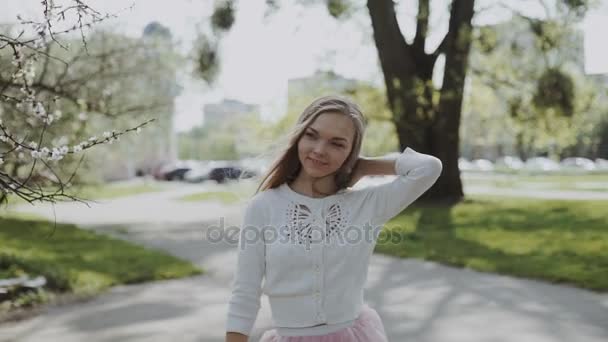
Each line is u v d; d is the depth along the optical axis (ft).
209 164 159.43
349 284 7.18
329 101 7.30
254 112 83.46
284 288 7.11
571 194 82.23
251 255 7.22
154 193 110.93
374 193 7.41
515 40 58.44
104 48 44.83
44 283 24.81
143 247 39.88
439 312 21.93
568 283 26.11
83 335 19.42
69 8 9.80
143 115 47.24
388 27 58.23
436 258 33.24
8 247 37.29
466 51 57.16
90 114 37.96
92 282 27.30
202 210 73.51
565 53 56.85
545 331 19.17
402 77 59.16
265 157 7.68
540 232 40.88
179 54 54.49
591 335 18.66
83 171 39.01
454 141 60.85
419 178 7.26
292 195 7.36
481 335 18.92
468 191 93.09
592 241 35.91
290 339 7.13
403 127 59.77
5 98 11.27
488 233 41.45
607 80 58.34
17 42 10.16
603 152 189.16
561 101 55.42
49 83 31.76
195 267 32.01
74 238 44.45
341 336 7.09
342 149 7.16
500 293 24.70
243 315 7.10
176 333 19.60
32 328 20.26
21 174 25.63
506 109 61.98
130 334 19.47
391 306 23.02
